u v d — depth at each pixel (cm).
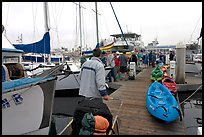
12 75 502
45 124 375
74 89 895
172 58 1653
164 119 420
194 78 1100
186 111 660
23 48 764
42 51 785
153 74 1005
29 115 348
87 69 343
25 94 334
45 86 356
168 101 484
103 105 349
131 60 1400
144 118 466
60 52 1523
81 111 334
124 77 1173
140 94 729
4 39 529
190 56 2319
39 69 850
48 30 927
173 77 952
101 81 330
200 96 859
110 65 1034
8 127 330
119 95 714
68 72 493
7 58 504
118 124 427
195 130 498
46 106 367
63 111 689
